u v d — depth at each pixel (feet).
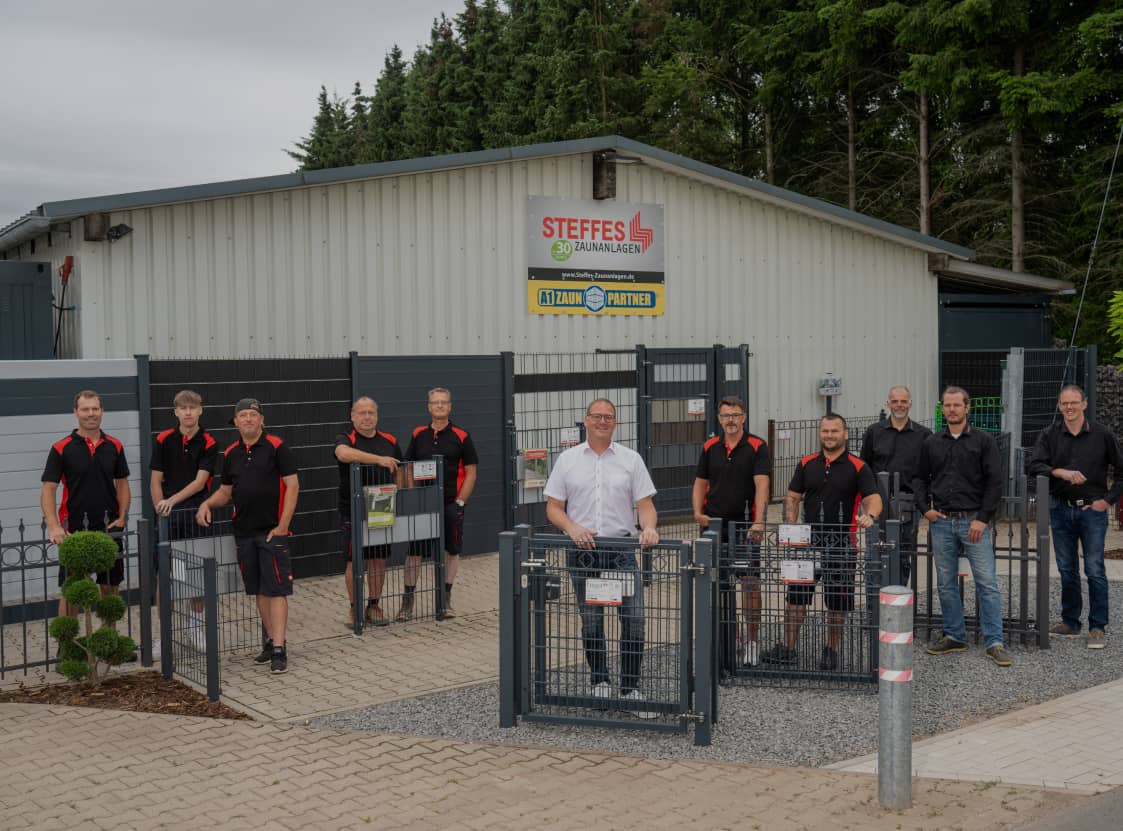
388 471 31.71
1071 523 29.43
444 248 44.60
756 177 130.31
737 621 25.98
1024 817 17.53
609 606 22.34
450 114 169.37
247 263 39.42
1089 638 28.91
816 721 22.90
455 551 32.73
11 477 31.48
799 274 56.95
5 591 31.40
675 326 52.34
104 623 26.13
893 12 95.04
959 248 61.87
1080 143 94.02
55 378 32.35
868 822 17.46
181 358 37.73
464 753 20.85
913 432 31.76
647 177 51.06
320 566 38.52
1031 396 55.57
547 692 22.77
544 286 47.65
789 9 120.57
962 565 39.99
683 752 20.97
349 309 41.96
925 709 23.71
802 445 56.90
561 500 23.35
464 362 42.11
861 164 118.32
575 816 17.75
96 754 20.83
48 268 37.42
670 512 48.91
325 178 40.32
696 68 122.52
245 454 27.04
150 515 34.37
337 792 18.84
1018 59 92.94
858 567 25.29
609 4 133.39
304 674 26.61
